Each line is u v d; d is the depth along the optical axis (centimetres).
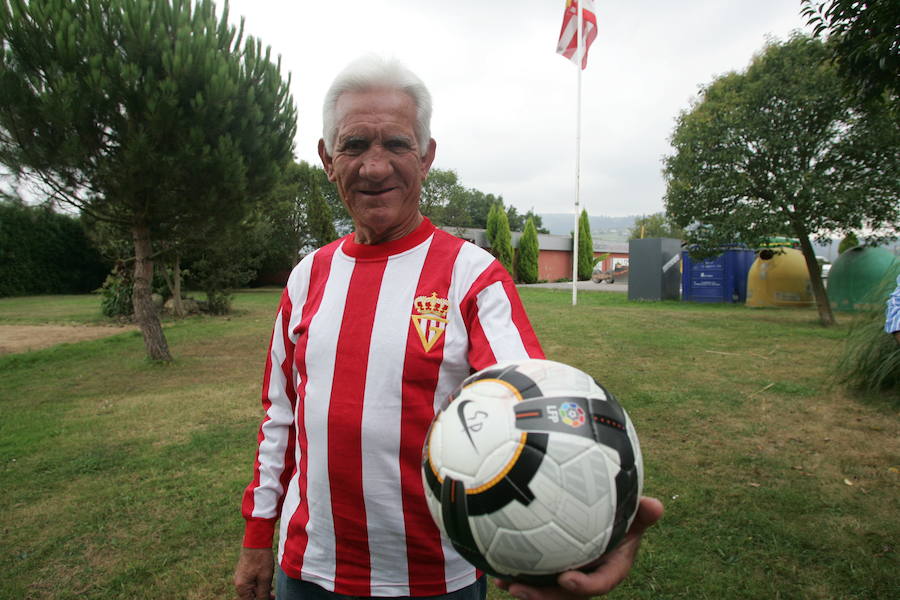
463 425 88
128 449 419
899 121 494
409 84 129
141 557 273
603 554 84
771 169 977
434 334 115
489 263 121
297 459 134
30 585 252
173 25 599
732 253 1592
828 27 380
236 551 278
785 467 358
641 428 437
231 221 721
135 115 591
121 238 1244
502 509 82
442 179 3525
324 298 130
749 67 1016
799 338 852
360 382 116
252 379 655
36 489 349
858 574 243
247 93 658
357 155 126
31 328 1235
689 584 242
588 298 1898
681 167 1071
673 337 880
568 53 1572
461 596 121
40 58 559
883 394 509
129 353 835
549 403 86
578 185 1568
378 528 116
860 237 1013
